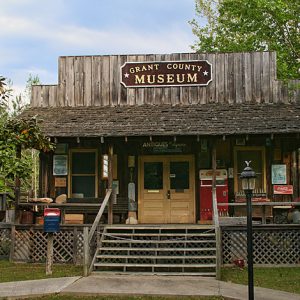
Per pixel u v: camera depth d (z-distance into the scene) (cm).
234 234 1408
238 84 1758
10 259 1464
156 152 1742
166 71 1775
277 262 1393
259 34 2438
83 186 1744
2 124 1146
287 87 1736
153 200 1730
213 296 995
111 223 1473
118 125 1577
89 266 1259
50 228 1246
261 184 1692
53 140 1546
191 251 1327
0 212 1630
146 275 1228
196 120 1583
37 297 1006
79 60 1822
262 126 1506
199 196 1709
